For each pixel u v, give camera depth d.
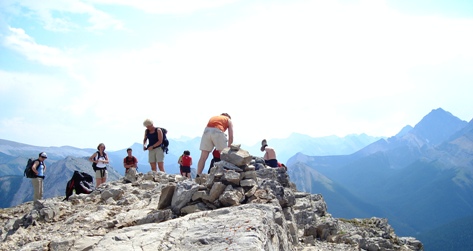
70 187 18.67
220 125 15.88
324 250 15.55
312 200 21.75
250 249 7.04
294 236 13.92
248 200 11.57
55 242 9.45
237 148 12.98
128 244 8.30
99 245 8.41
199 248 7.51
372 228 22.75
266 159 21.34
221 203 11.26
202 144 15.90
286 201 14.08
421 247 22.44
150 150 22.08
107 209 13.33
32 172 20.94
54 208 14.13
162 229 9.08
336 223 19.23
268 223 8.97
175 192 11.98
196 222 9.34
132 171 20.33
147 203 13.96
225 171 11.98
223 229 8.36
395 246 20.47
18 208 19.22
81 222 11.92
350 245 17.36
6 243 11.00
